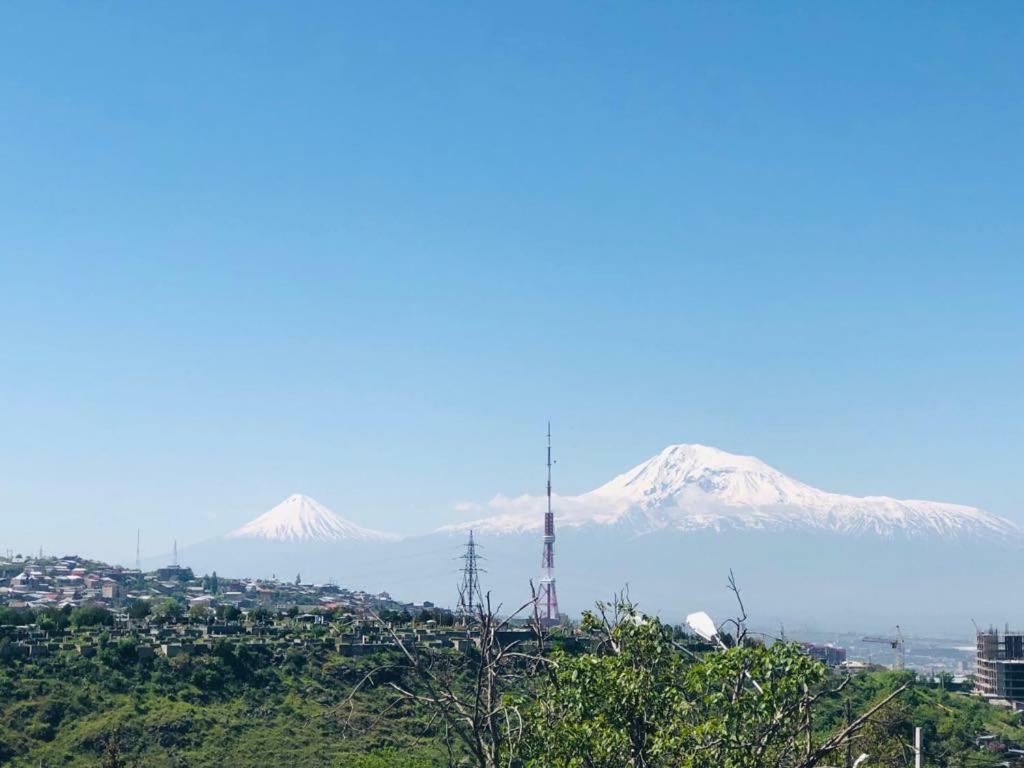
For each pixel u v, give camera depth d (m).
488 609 33.97
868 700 123.50
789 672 34.12
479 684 33.38
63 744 124.69
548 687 36.81
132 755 122.62
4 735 123.88
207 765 120.25
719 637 36.41
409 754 85.62
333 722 125.50
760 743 33.78
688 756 33.78
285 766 115.75
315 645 155.12
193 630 178.25
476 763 35.41
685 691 36.69
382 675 129.50
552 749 35.72
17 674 140.88
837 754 35.38
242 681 143.62
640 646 37.41
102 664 144.88
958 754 127.31
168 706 136.50
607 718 35.47
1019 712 190.38
